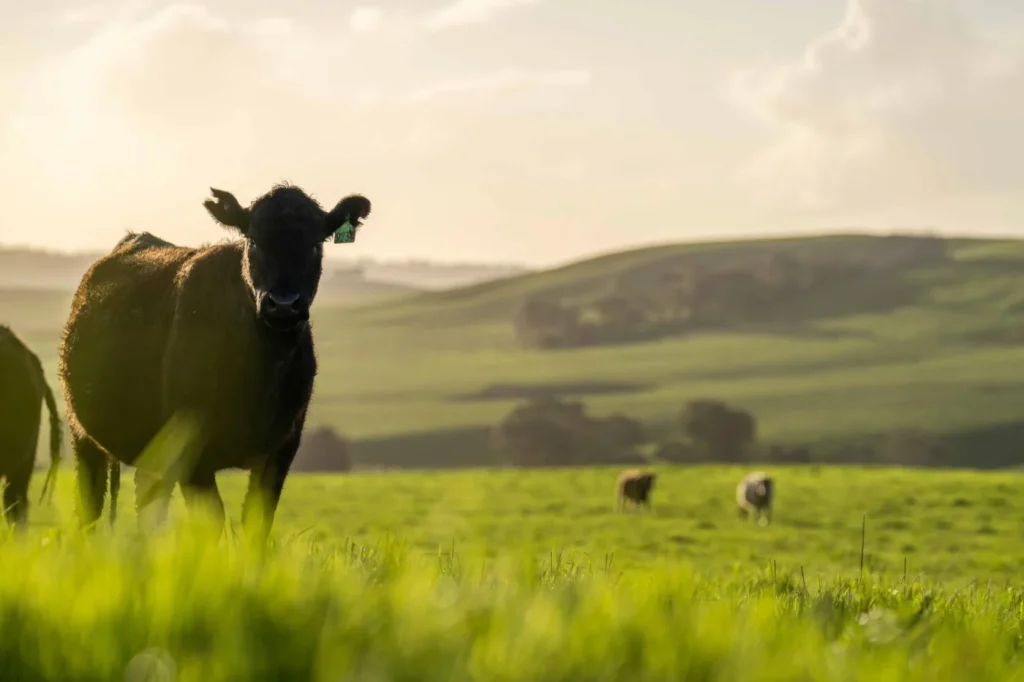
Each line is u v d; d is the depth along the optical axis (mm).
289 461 9258
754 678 3279
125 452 9805
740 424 140250
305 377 9055
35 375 12805
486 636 3426
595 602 4082
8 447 12508
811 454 143500
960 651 4125
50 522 24828
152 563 3977
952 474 54500
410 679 3004
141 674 2914
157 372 9312
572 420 143750
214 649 3135
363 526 35812
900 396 167875
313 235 8648
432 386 197250
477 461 153625
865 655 4176
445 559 6262
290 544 5445
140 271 10109
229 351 8703
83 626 3279
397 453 157000
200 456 8758
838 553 33156
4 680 3146
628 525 39281
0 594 3676
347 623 3408
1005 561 31547
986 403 160375
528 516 41094
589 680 3182
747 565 29297
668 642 3541
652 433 158625
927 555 33000
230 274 8930
